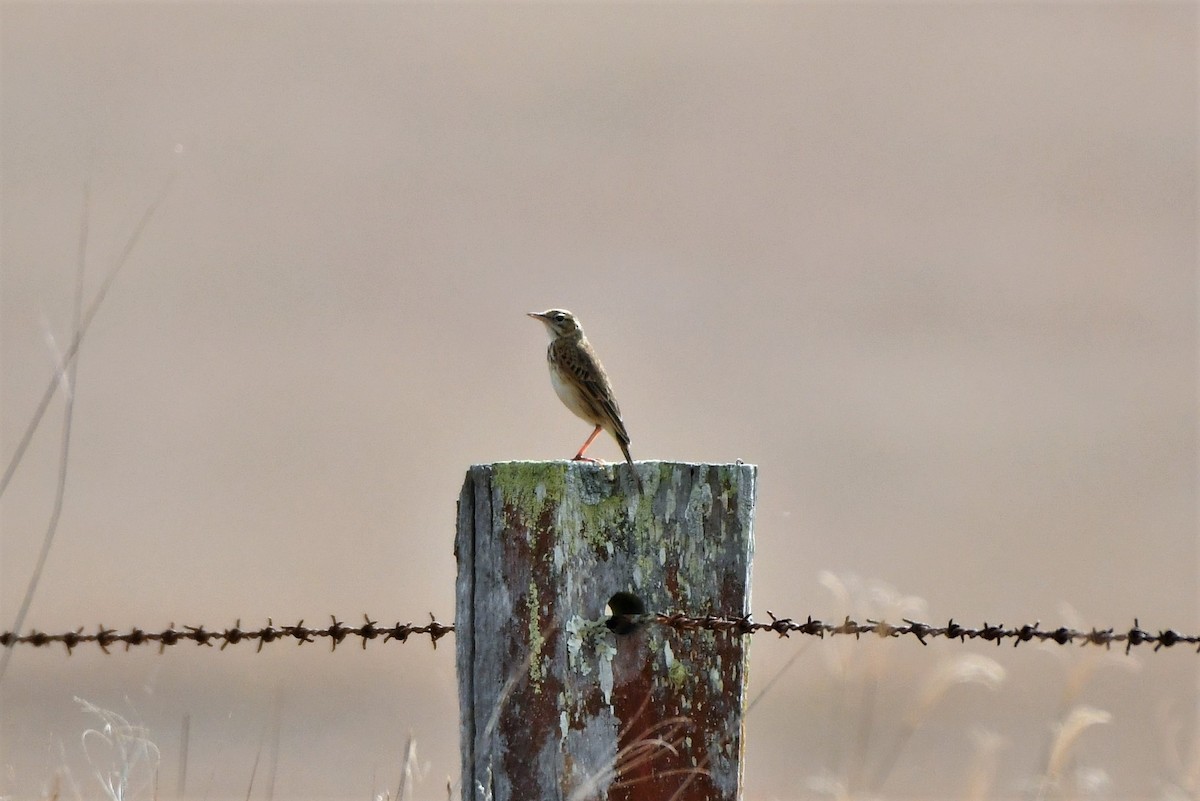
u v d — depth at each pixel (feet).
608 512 24.81
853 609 29.71
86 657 76.69
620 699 24.63
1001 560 101.50
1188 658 83.61
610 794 24.40
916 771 55.06
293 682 71.82
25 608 27.30
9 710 63.31
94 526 106.93
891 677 64.49
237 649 78.84
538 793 24.31
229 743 58.95
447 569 95.25
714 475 25.20
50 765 32.04
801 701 62.39
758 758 54.08
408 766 28.68
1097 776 30.86
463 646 24.88
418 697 69.62
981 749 40.06
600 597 24.70
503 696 24.38
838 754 31.24
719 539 25.16
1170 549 106.01
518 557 24.53
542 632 24.47
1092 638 28.43
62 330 156.46
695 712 24.86
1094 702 71.05
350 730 61.36
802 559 99.91
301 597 89.66
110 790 27.84
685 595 24.99
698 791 24.77
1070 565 101.60
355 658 77.66
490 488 24.63
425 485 121.49
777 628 28.02
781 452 133.18
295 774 51.65
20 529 105.19
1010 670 76.43
